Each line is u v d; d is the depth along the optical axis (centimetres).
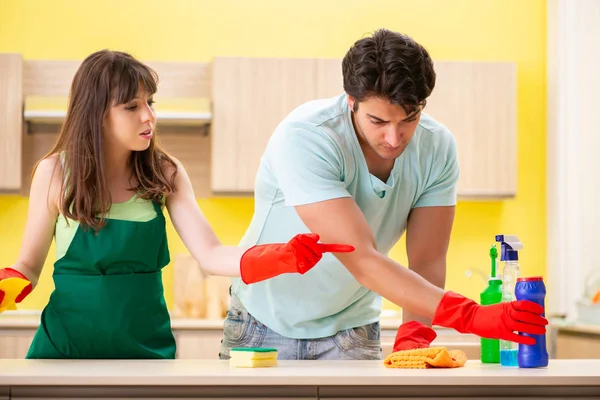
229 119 455
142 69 223
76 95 222
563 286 485
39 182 222
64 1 480
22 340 415
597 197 471
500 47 504
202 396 159
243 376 157
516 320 180
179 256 469
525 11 505
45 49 478
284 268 193
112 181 225
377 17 497
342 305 226
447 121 467
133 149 220
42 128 474
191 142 484
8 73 446
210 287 465
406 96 184
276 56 491
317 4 494
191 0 487
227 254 213
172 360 206
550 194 496
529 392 163
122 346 216
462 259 495
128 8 484
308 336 228
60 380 157
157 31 486
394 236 230
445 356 182
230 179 454
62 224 221
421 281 190
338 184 199
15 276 206
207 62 477
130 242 218
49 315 218
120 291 216
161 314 224
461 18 502
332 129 206
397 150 196
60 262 218
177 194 232
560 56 490
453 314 184
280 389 159
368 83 186
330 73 459
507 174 469
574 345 410
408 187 220
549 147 498
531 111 504
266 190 225
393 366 184
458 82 468
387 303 487
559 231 488
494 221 497
